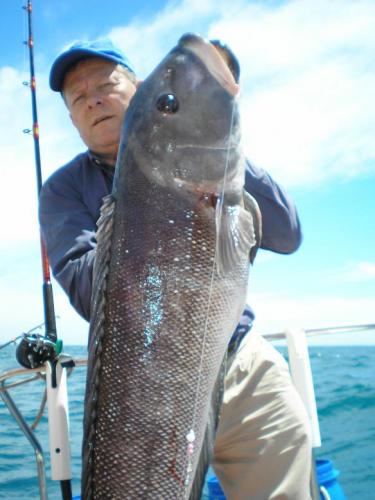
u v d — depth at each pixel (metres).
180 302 1.73
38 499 4.86
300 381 2.80
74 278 2.18
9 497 4.95
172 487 1.66
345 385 10.14
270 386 2.48
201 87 1.96
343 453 5.50
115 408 1.70
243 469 2.44
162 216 1.81
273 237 2.36
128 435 1.68
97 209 2.55
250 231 1.88
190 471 1.68
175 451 1.67
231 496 2.46
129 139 1.97
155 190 1.85
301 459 2.40
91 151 2.61
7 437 7.00
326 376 12.69
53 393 2.75
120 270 1.78
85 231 2.41
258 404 2.45
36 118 3.90
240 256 1.83
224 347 1.78
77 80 2.56
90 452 1.71
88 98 2.53
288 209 2.33
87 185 2.60
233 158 1.91
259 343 2.59
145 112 1.98
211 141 1.90
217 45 2.10
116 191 1.92
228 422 2.45
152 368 1.70
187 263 1.76
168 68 2.03
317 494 2.64
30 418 7.74
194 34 2.08
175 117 1.93
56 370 2.77
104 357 1.75
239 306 1.82
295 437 2.42
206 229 1.80
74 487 4.82
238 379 2.46
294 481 2.36
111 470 1.68
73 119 2.67
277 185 2.33
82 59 2.55
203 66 1.99
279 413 2.44
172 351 1.71
